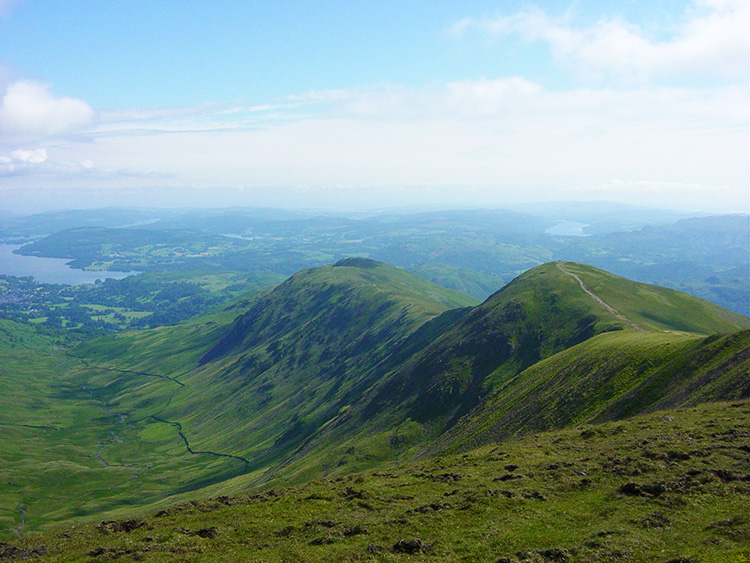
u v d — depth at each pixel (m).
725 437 48.78
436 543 37.72
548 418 97.25
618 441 55.91
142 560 38.41
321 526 43.34
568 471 49.41
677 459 46.03
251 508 50.16
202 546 40.59
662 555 30.56
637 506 38.44
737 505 35.31
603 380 97.44
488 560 34.06
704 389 71.44
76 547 42.16
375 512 45.81
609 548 32.50
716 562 27.91
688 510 36.09
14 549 41.94
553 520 38.91
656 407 76.75
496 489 46.97
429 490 50.97
